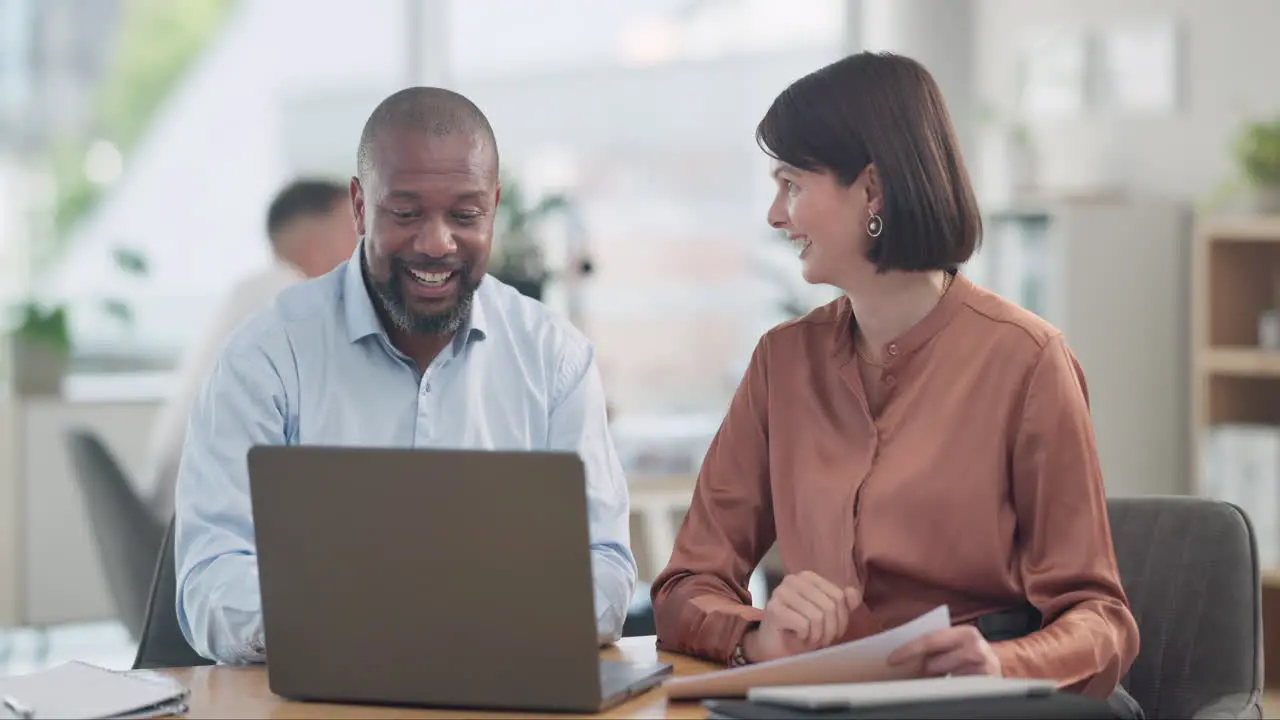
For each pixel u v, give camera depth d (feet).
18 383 20.49
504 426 8.25
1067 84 21.18
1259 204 17.34
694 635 6.95
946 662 5.99
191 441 7.83
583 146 24.57
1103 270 19.35
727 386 24.77
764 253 24.80
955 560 6.86
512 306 8.51
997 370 6.97
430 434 8.05
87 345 22.72
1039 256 19.69
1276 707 15.92
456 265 7.69
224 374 7.88
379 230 7.63
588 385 8.47
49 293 22.62
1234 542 7.80
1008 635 6.81
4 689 6.23
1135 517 8.05
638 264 24.66
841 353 7.34
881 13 23.90
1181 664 7.74
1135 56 20.12
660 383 24.70
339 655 6.01
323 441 7.92
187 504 7.59
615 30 24.62
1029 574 6.83
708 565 7.39
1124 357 19.45
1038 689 5.63
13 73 22.38
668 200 24.76
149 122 23.06
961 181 6.96
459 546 5.80
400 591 5.89
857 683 5.95
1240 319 17.79
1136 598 7.91
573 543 5.68
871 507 6.97
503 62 24.39
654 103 24.70
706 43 24.82
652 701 5.99
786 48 24.99
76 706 5.95
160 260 23.12
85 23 22.68
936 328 7.13
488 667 5.86
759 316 24.81
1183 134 19.45
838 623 6.47
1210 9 19.03
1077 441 6.84
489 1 24.30
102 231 22.89
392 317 7.86
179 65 23.17
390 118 7.61
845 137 6.88
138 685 6.23
